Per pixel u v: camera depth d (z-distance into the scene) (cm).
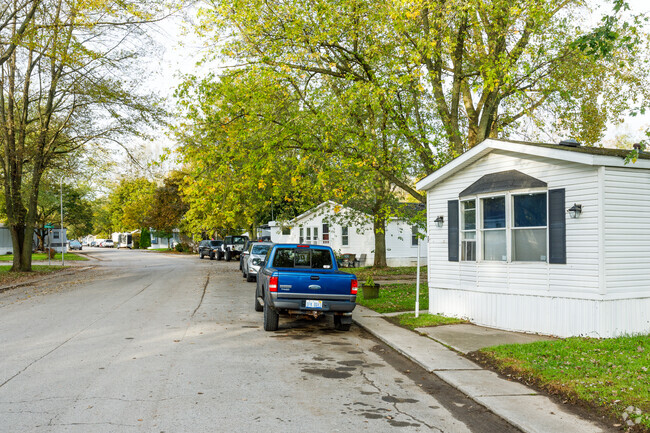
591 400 561
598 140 1714
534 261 984
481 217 1100
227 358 794
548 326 948
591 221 882
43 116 2747
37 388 609
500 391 621
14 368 709
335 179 1616
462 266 1147
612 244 876
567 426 501
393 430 495
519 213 1015
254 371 717
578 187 905
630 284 893
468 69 1658
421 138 1497
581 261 896
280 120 1603
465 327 1063
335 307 1029
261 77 1512
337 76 1598
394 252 3428
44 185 3067
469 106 1702
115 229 11106
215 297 1648
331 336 1024
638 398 548
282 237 4241
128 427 482
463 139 1684
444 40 1407
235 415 526
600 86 1661
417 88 1330
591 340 845
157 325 1088
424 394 625
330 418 525
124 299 1576
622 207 891
